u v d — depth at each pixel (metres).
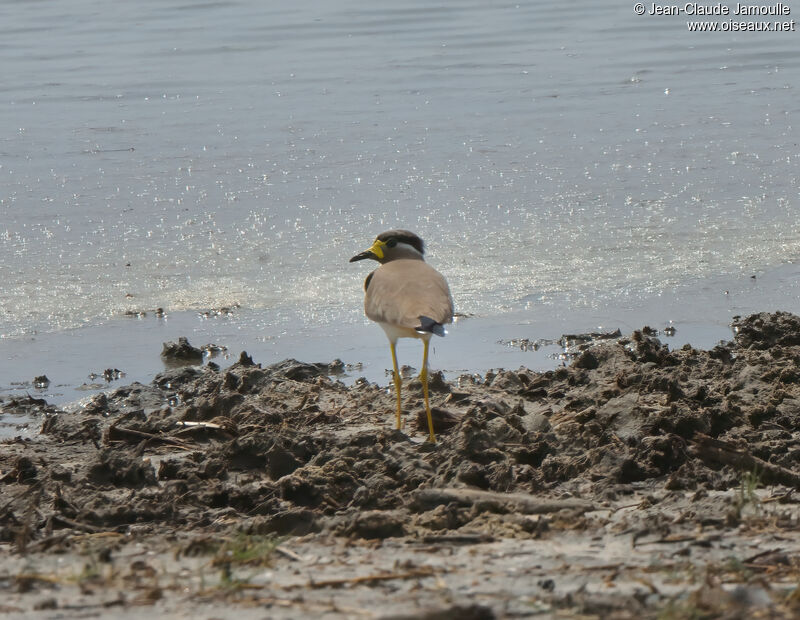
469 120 24.28
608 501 8.56
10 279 16.36
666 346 12.77
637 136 23.05
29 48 31.00
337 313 15.14
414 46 30.73
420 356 13.62
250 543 7.54
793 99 25.31
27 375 13.24
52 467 10.05
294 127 23.95
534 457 9.61
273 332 14.50
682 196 19.53
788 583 6.36
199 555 7.43
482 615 5.71
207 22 33.84
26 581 6.67
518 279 16.08
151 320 14.95
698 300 15.10
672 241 17.42
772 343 13.13
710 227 18.03
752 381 11.36
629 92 26.28
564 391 11.77
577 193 19.81
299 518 8.23
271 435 10.02
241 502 9.00
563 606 6.03
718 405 10.48
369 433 10.28
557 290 15.63
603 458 9.23
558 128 23.67
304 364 13.02
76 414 11.87
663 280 15.88
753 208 18.86
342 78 27.66
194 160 21.95
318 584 6.53
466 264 16.69
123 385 12.92
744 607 5.92
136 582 6.66
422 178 20.75
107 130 23.92
